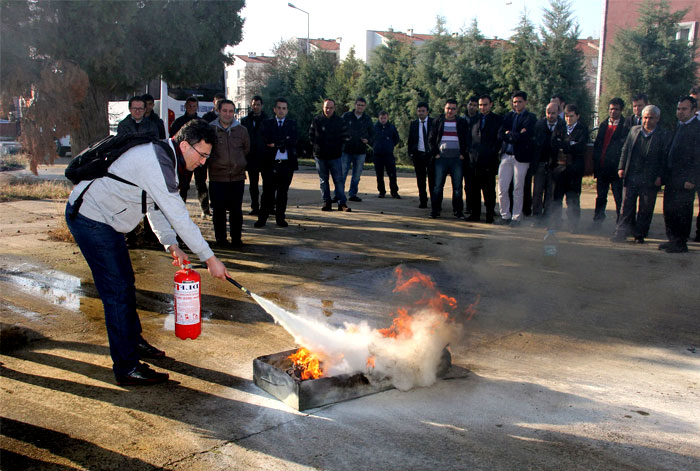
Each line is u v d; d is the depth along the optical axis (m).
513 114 9.13
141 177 3.33
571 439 3.02
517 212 9.27
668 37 19.39
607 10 22.62
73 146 7.98
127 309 3.54
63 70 6.95
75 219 3.42
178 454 2.82
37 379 3.63
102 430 3.04
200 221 9.30
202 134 3.43
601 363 4.03
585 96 22.66
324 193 10.73
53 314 4.84
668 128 19.41
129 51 7.50
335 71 34.00
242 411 3.28
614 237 8.23
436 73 26.14
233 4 8.62
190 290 3.79
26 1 6.53
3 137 19.58
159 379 3.61
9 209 10.43
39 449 2.84
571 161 8.80
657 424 3.19
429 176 10.34
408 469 2.72
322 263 6.74
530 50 22.97
